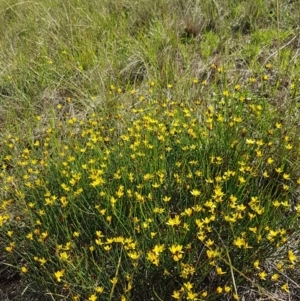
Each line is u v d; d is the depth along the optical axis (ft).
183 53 13.10
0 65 14.58
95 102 12.21
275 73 11.82
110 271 7.54
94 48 14.49
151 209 7.65
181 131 9.25
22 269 7.02
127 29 15.42
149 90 11.60
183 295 6.67
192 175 7.96
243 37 13.89
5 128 12.44
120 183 8.52
